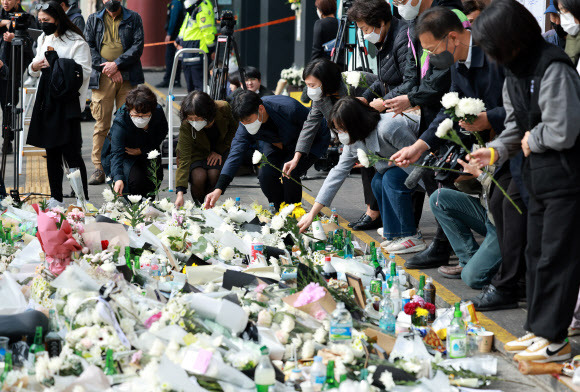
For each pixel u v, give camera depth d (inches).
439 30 176.7
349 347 152.4
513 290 186.7
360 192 342.0
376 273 209.5
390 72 242.2
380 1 237.0
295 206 266.2
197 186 289.4
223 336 152.9
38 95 294.4
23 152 387.9
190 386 132.8
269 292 176.4
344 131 223.6
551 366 151.1
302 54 590.9
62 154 313.6
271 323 163.0
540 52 142.5
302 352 155.5
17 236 233.6
